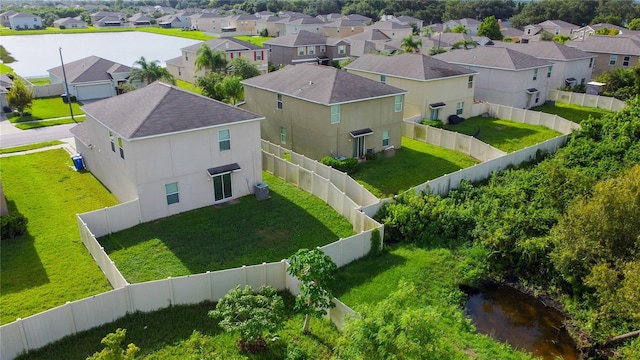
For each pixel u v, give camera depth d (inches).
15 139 1486.2
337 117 1227.9
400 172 1206.9
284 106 1354.6
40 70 2987.2
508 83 1825.8
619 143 1184.2
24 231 874.1
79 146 1237.1
